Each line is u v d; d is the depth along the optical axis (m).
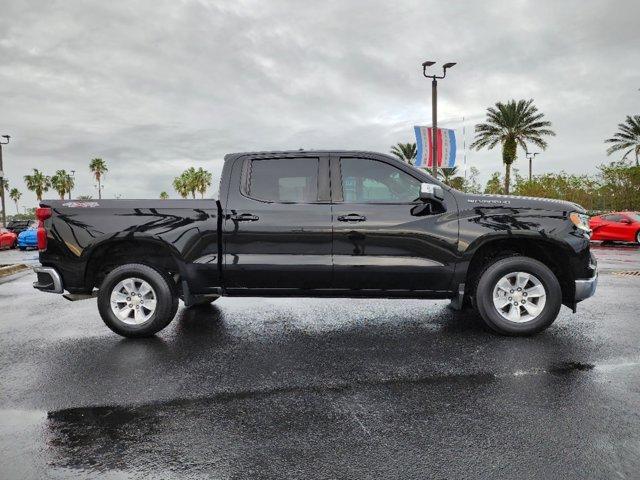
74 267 5.00
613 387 3.45
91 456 2.57
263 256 4.90
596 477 2.31
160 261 5.27
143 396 3.42
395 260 4.82
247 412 3.12
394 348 4.52
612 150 42.06
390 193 4.98
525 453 2.54
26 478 2.36
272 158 5.07
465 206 4.86
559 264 4.95
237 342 4.80
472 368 3.92
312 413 3.10
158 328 5.01
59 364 4.18
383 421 2.96
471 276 5.13
